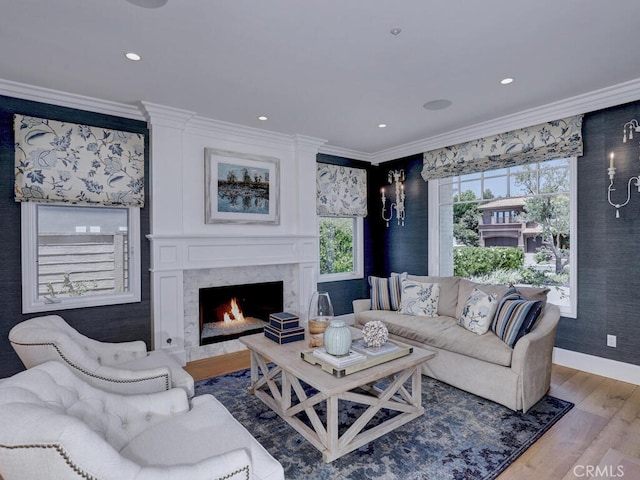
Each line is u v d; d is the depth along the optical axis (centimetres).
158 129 339
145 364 236
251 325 421
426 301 374
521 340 253
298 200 441
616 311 304
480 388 272
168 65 253
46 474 94
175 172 350
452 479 183
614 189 305
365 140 454
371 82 282
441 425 234
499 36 217
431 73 266
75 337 227
